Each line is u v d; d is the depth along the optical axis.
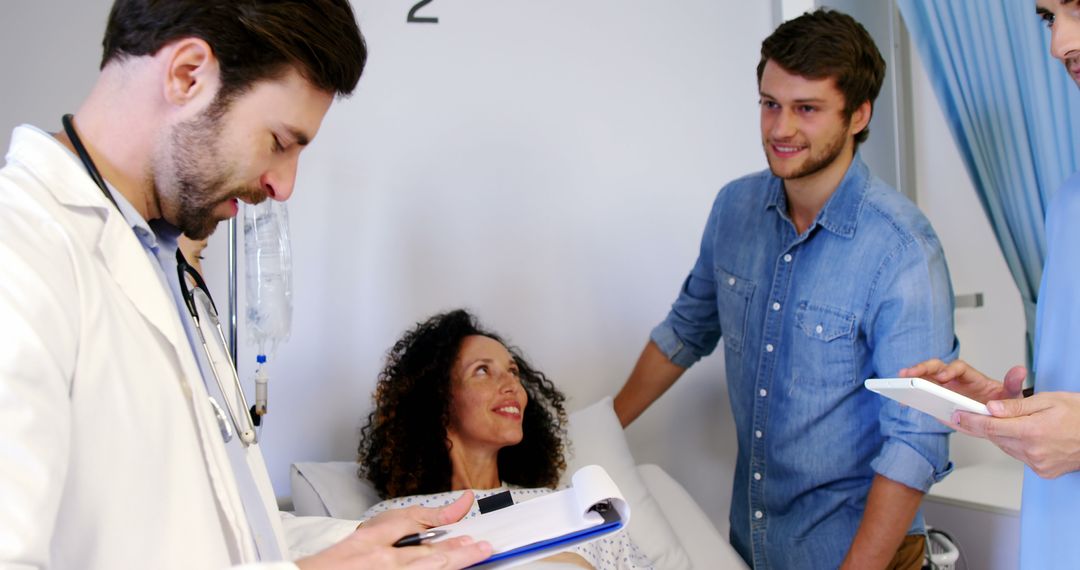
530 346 2.42
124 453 0.78
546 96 2.43
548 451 2.08
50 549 0.73
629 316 2.49
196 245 1.53
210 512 0.84
